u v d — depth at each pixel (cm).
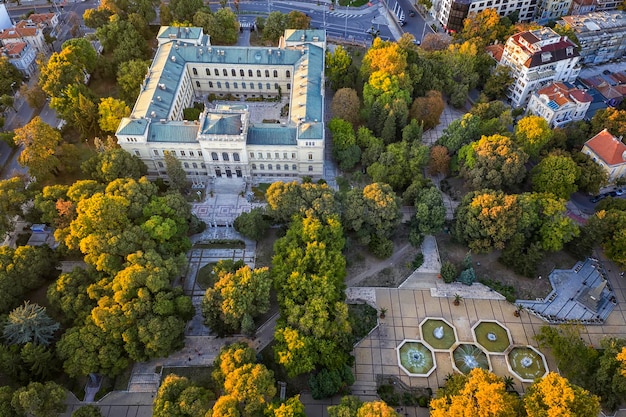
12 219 16638
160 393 11806
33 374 12681
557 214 15825
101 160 17025
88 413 11894
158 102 19088
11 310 13850
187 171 18938
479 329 14900
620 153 18000
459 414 11156
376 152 18700
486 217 15738
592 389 13025
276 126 18300
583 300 15575
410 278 16200
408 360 14162
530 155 18925
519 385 13662
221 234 17288
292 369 12769
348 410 11394
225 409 11031
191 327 14762
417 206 16900
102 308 12838
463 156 18525
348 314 14425
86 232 14612
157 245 15200
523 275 16175
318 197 16162
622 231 15325
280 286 14375
